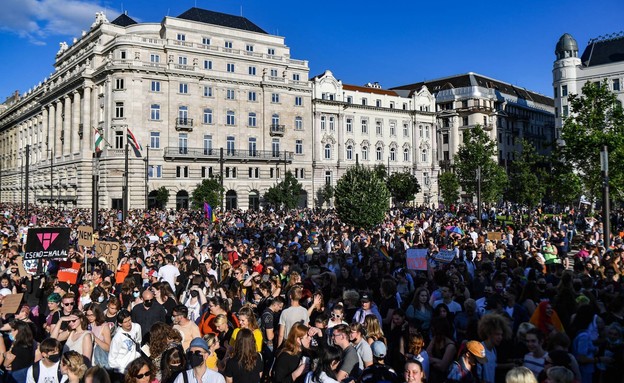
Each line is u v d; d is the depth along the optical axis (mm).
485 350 8008
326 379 7242
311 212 57719
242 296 13453
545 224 37188
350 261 16828
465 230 30969
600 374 8297
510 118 106125
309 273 14188
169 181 68625
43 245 15008
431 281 14641
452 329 9477
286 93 78625
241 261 17047
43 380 8070
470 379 7621
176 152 68812
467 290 12445
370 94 89125
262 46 78188
